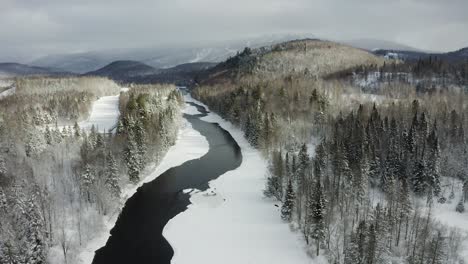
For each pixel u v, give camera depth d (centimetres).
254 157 13125
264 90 18588
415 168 9681
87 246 7462
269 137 13075
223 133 16838
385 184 9550
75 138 12875
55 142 12712
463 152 10988
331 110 15762
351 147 10975
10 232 6831
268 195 9419
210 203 9369
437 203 9181
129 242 7706
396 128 12262
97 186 8844
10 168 10219
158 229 8200
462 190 9475
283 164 10562
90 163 9906
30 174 9762
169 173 11594
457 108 15125
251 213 8800
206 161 12756
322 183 9281
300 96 17312
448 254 6644
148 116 13400
